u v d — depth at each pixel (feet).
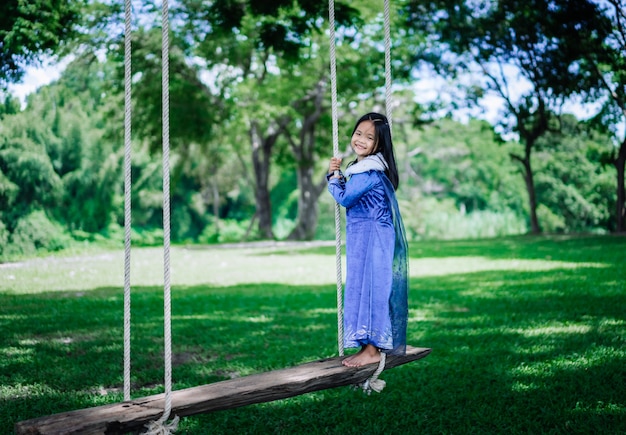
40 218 66.54
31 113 70.64
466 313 25.13
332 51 12.13
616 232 70.49
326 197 143.13
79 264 49.47
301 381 10.16
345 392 15.14
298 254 60.54
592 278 33.91
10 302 29.45
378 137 12.19
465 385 15.35
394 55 74.95
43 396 14.61
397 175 12.36
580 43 39.45
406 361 11.82
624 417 12.87
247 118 81.15
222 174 137.18
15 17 28.91
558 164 116.06
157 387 15.58
